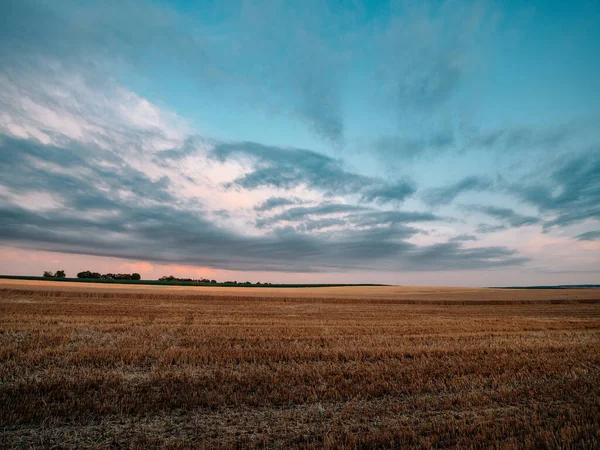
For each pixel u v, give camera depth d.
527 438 5.37
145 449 5.11
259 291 53.25
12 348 10.70
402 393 7.72
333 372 9.19
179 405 6.73
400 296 46.97
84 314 20.00
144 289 45.62
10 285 41.81
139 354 10.54
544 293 54.84
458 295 49.88
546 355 11.30
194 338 13.56
